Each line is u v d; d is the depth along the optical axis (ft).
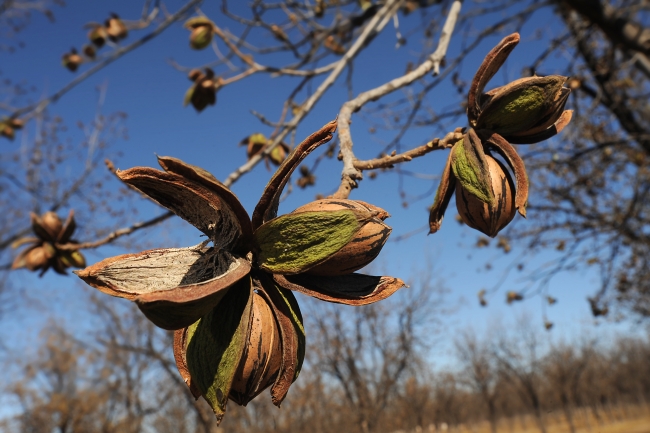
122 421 74.84
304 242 4.11
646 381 186.60
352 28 18.74
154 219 11.30
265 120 12.28
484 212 5.70
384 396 60.39
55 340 87.71
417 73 8.48
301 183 16.84
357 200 4.66
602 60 24.35
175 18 17.52
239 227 4.25
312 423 56.59
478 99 5.99
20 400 81.30
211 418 55.77
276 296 4.39
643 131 27.02
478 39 21.70
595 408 158.40
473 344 140.26
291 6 18.48
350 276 4.64
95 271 4.00
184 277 4.24
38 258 11.44
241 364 4.19
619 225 27.76
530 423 171.42
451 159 5.74
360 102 7.47
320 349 58.18
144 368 68.69
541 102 5.65
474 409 161.99
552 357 148.15
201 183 4.07
